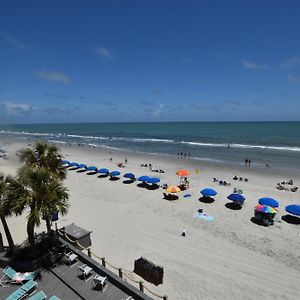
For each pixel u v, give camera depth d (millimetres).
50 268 13336
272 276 14922
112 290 11875
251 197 28188
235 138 96438
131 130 165375
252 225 21359
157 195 28594
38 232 19078
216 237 19312
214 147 70688
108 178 35812
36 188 12461
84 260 13734
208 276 14828
